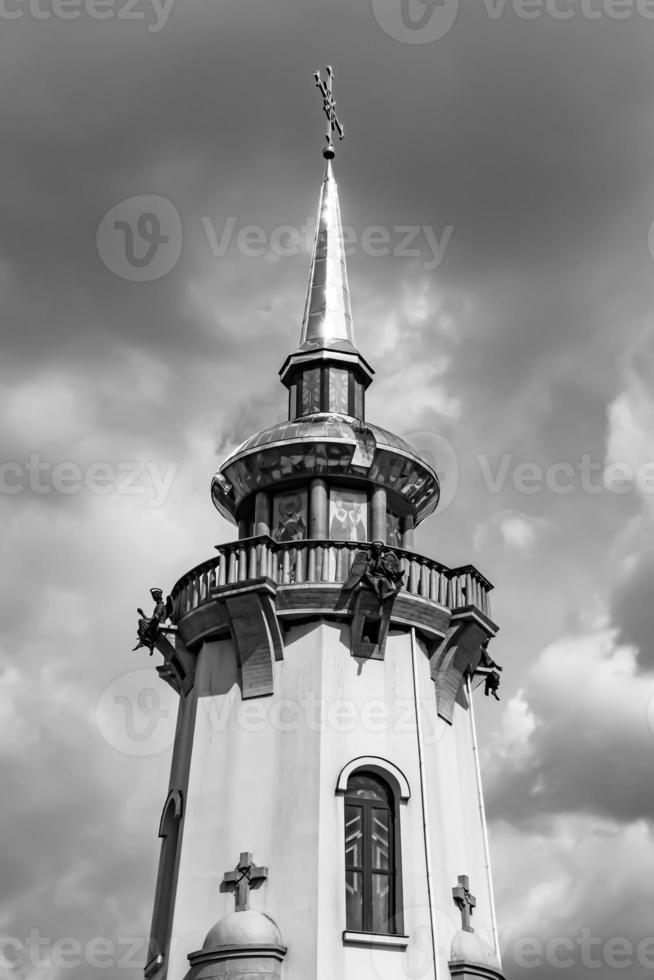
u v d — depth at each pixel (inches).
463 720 1448.1
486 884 1363.2
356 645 1349.7
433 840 1291.8
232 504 1546.5
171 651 1434.5
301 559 1379.2
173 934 1242.6
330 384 1573.6
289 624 1365.7
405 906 1241.4
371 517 1478.8
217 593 1344.7
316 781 1269.7
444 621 1406.3
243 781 1300.4
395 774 1299.2
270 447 1462.8
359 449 1461.6
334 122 1850.4
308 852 1237.1
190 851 1282.0
